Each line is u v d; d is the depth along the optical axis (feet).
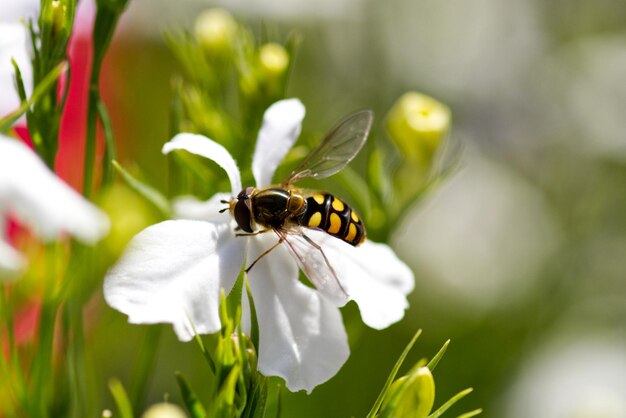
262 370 0.52
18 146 0.49
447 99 0.86
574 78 0.90
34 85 0.54
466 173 0.84
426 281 0.78
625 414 0.71
